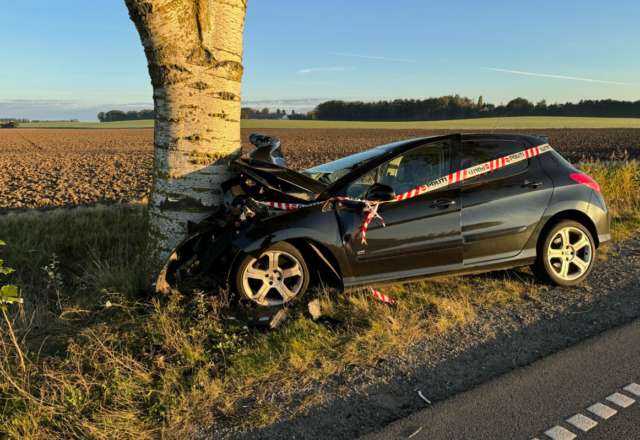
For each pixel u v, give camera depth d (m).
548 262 4.62
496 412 2.69
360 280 4.14
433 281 4.80
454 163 4.40
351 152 36.12
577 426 2.55
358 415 2.71
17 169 25.52
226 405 2.82
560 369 3.15
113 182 18.88
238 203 4.30
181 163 4.50
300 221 4.02
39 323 4.09
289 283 4.41
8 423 2.61
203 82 4.41
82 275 5.45
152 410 2.75
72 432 2.57
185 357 3.33
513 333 3.72
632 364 3.18
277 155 4.65
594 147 35.22
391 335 3.60
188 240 4.21
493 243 4.45
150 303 4.16
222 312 4.05
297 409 2.78
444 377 3.11
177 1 4.16
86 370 3.21
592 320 3.90
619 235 6.54
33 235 6.55
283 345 3.43
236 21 4.46
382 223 4.10
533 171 4.66
